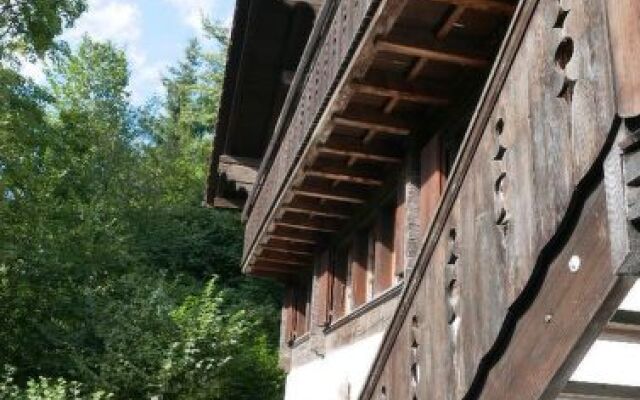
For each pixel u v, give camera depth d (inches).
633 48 67.9
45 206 758.5
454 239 116.3
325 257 386.6
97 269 784.3
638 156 67.3
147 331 656.4
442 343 117.9
